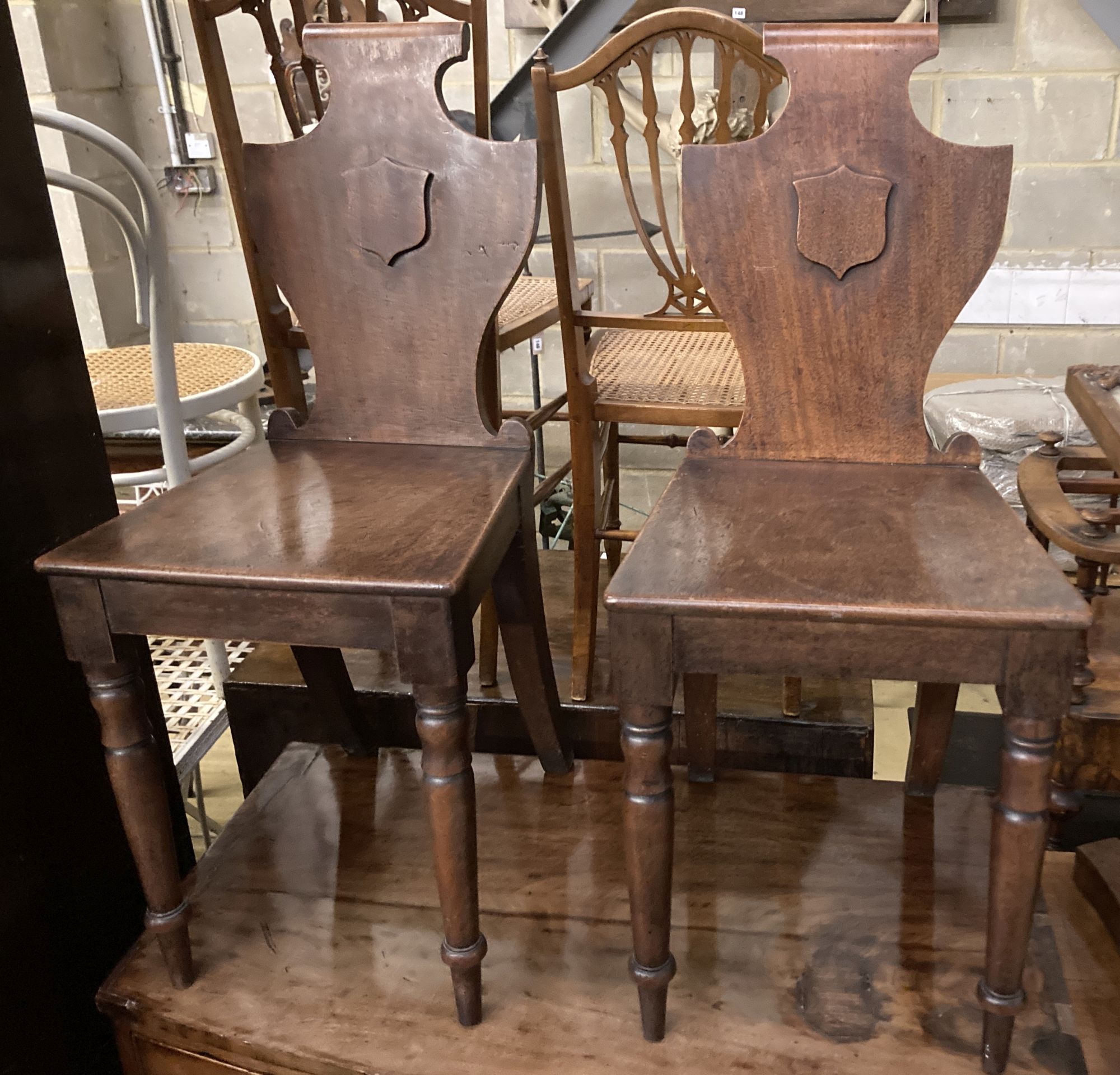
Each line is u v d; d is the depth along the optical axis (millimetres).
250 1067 1015
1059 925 1254
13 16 2416
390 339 1196
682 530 973
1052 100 2379
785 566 889
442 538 930
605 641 1717
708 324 1351
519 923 1134
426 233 1153
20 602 1018
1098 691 1285
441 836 918
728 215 1116
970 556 904
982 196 1067
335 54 1138
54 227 1041
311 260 1193
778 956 1073
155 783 998
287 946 1116
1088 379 1355
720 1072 945
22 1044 1040
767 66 1247
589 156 2566
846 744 1459
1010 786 848
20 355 1001
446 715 894
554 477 1537
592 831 1283
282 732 1615
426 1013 1024
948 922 1113
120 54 2680
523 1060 964
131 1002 1054
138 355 1923
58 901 1088
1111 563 1181
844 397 1150
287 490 1074
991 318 2580
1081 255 2502
